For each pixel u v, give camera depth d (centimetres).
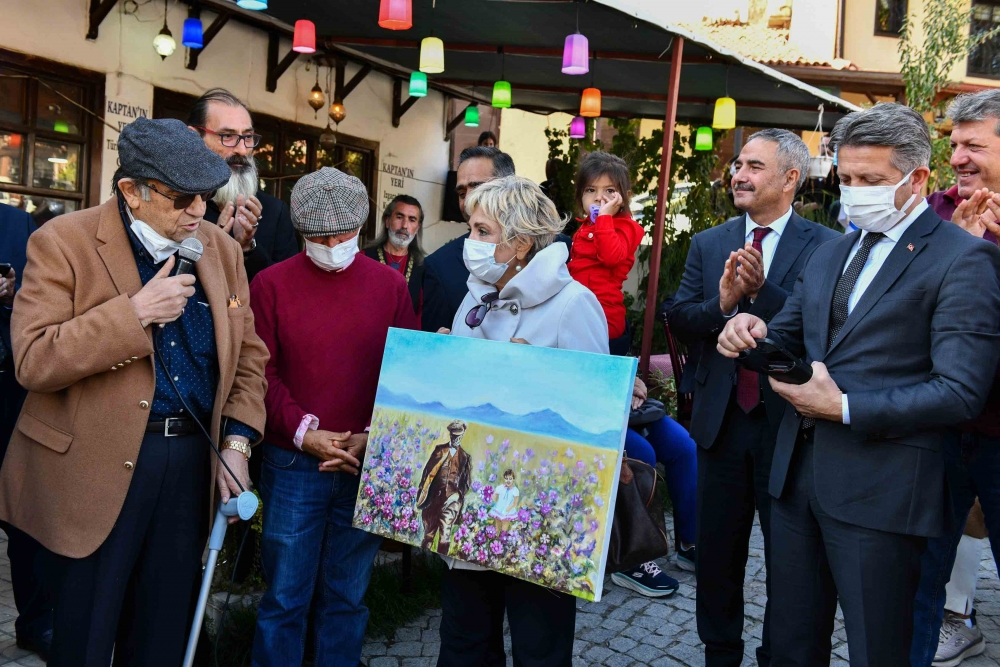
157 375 230
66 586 223
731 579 313
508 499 217
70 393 224
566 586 204
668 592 425
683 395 414
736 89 743
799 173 313
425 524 231
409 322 297
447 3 553
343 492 287
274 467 282
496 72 771
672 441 459
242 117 347
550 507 210
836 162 228
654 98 804
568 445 210
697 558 318
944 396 202
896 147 213
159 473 231
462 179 351
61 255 220
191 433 240
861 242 232
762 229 320
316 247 268
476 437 226
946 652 361
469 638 250
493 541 217
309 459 279
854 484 215
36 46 549
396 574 402
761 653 307
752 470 308
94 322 212
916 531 210
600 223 353
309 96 761
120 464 223
